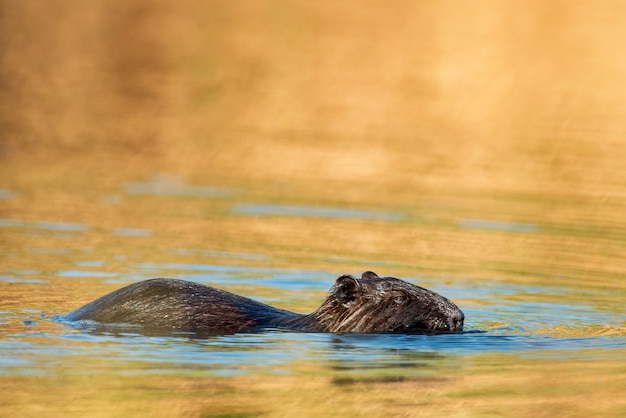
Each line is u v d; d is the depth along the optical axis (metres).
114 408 33.03
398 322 42.78
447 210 75.44
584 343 42.56
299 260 59.50
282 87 119.06
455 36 134.25
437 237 66.81
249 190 81.00
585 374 38.00
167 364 37.50
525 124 105.94
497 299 51.28
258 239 64.81
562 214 75.19
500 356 40.16
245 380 36.09
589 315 48.00
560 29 134.38
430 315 43.19
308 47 133.12
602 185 85.31
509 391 35.84
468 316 47.28
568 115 108.50
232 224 69.19
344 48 132.50
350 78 121.50
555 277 56.72
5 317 43.88
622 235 68.81
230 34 141.50
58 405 32.91
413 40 133.38
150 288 44.12
